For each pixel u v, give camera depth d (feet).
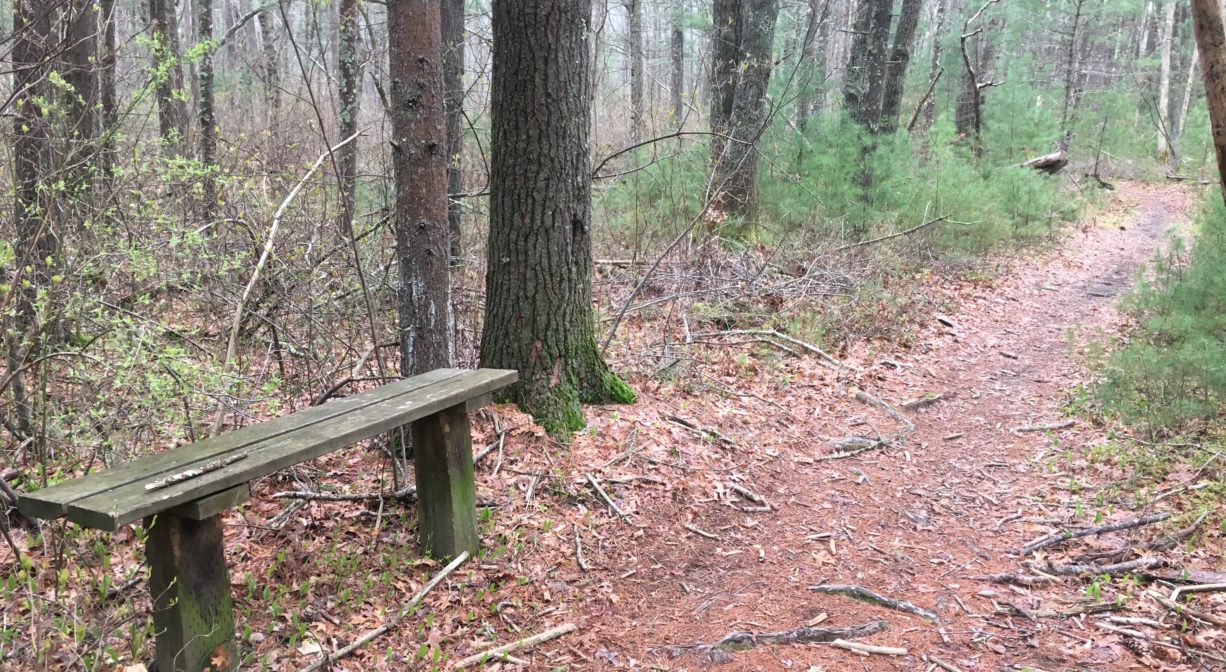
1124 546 13.44
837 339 26.68
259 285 17.71
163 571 8.45
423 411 10.85
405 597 11.37
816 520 15.10
